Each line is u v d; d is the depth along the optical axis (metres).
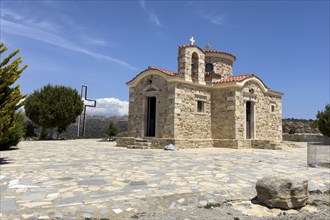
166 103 21.48
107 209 6.00
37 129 39.66
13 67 12.48
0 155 15.80
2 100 12.34
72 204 6.22
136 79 23.83
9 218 5.30
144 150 19.44
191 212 6.17
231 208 6.57
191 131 21.98
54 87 35.62
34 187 7.73
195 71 23.14
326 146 21.53
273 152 19.00
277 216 6.18
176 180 8.89
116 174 9.76
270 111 26.64
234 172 10.52
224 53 27.34
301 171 11.17
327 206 6.98
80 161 13.19
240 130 22.53
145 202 6.53
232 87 22.59
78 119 41.25
